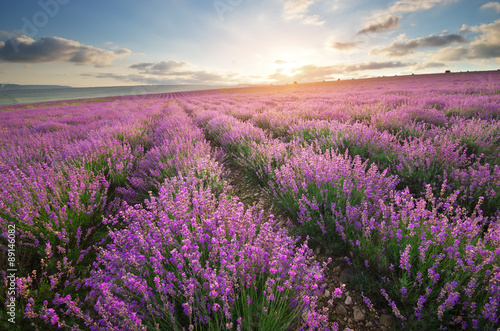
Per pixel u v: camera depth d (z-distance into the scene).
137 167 4.79
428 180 3.42
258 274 1.96
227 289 1.54
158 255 1.82
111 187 4.21
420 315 1.68
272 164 4.45
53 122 11.53
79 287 2.14
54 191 3.06
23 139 7.04
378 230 2.34
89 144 5.42
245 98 25.61
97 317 1.91
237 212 2.22
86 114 16.31
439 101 9.65
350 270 2.34
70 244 2.68
